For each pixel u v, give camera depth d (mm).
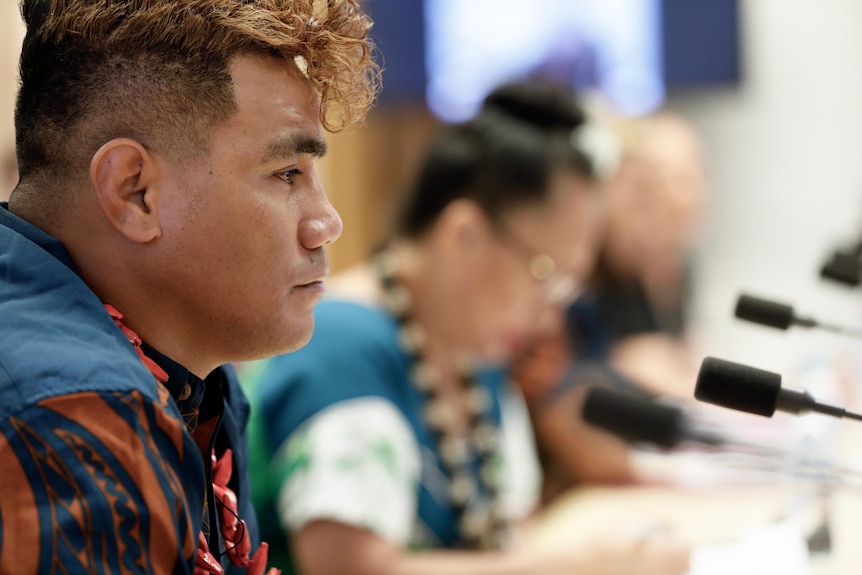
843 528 3713
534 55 7578
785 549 3387
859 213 7449
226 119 1831
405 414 3686
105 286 1873
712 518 4090
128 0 1831
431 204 3760
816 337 6254
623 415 2646
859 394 4848
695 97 8125
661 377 5688
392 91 7641
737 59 7605
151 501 1571
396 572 3277
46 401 1557
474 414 4008
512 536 4000
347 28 1993
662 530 3672
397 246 3887
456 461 3795
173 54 1818
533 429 4980
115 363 1638
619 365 5551
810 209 8391
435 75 7621
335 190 7793
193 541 1647
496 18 7578
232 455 2193
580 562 3418
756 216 8445
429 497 3762
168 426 1638
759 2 8320
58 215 1868
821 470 2959
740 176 8461
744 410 2076
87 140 1835
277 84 1881
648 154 6082
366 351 3605
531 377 4988
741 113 8406
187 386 1952
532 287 3750
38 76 1862
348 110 2049
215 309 1886
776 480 4598
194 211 1834
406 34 7598
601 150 3795
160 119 1821
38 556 1493
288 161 1888
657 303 6336
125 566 1538
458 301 3764
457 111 7648
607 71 7613
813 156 8375
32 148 1878
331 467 3305
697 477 4719
